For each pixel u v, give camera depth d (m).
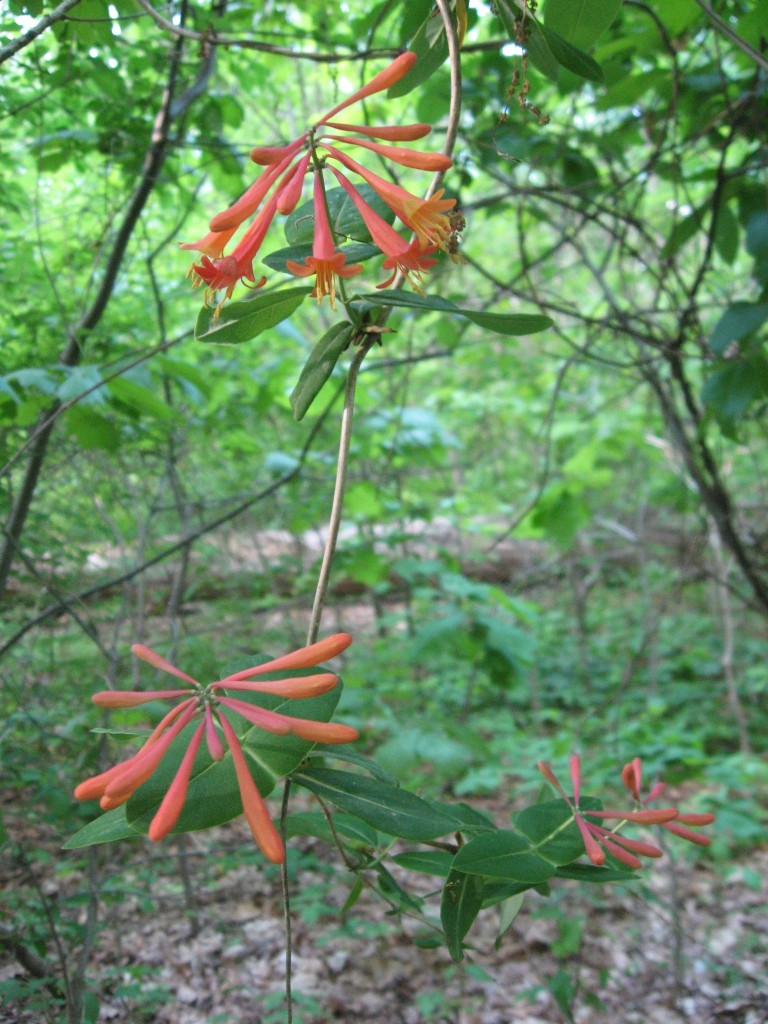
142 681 3.23
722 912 3.64
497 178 3.23
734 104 3.07
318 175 1.07
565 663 6.77
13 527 2.43
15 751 2.54
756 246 2.66
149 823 0.97
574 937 2.85
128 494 3.28
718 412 2.85
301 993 2.68
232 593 5.19
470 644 4.40
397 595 7.94
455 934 1.24
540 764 1.27
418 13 1.44
